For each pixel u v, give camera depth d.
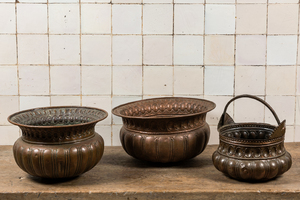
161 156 1.46
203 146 1.55
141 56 1.80
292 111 1.85
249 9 1.77
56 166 1.27
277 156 1.31
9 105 1.83
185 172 1.46
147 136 1.46
